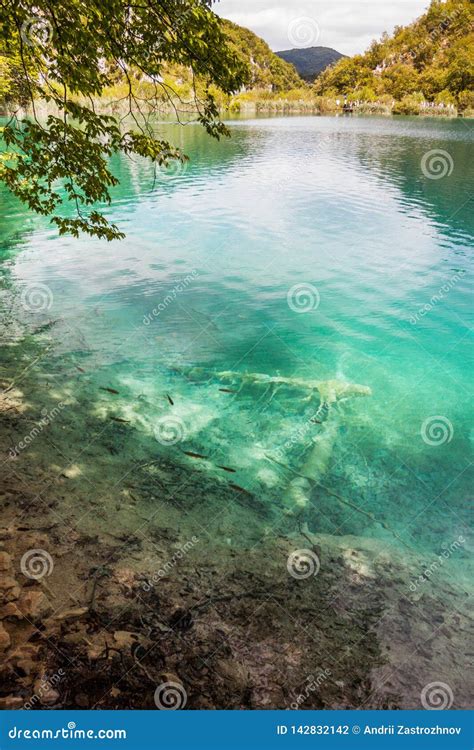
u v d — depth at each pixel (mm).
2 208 22484
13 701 3406
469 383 10125
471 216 23172
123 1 5805
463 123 87750
